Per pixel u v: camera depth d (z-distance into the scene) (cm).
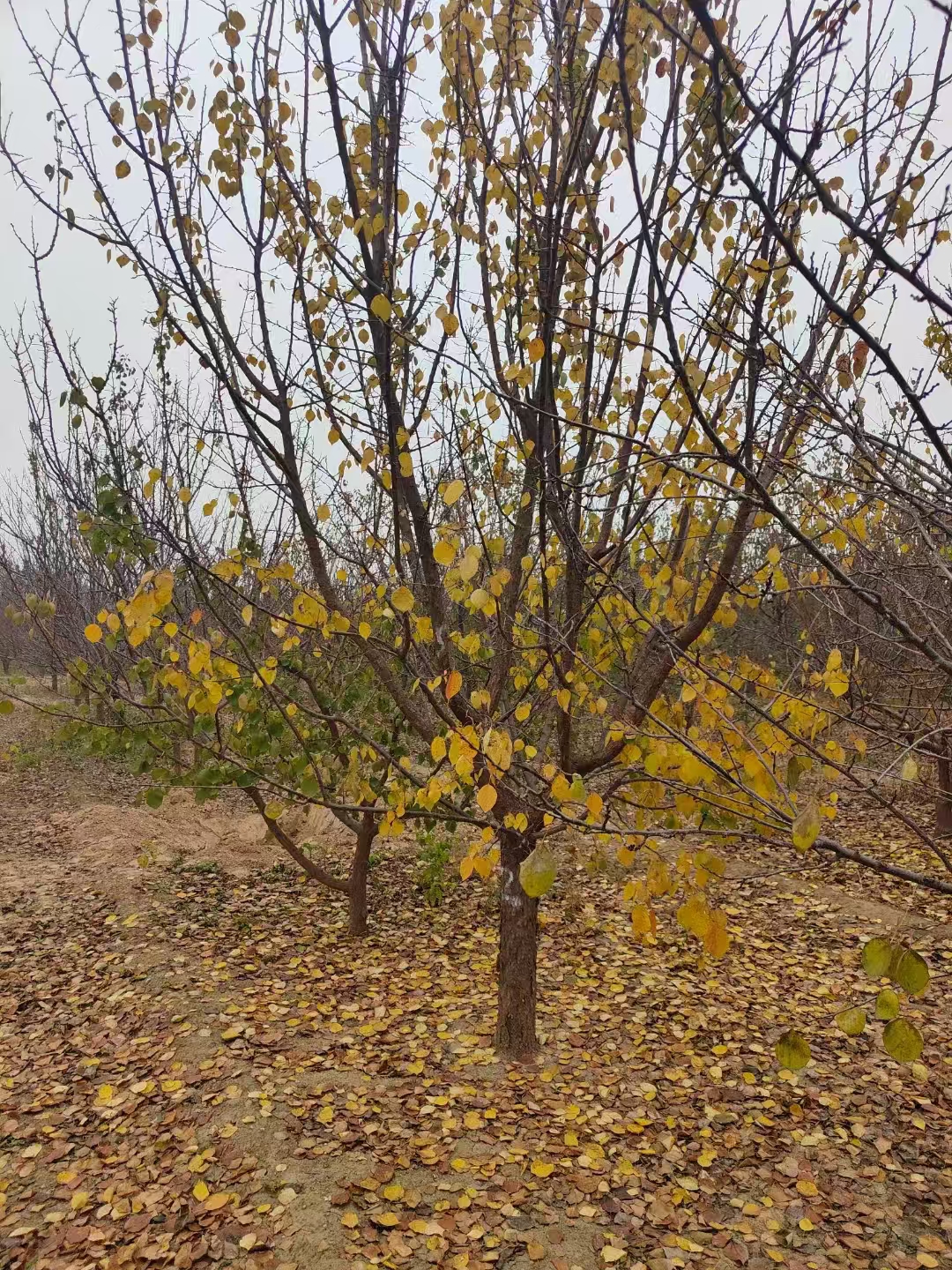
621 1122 370
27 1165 347
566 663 311
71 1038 457
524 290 318
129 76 288
